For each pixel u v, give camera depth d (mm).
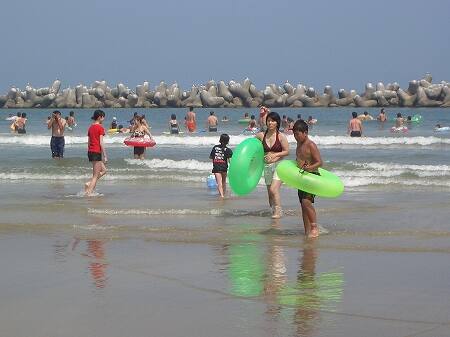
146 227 12984
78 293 8258
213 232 12461
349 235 12094
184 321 7156
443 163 26250
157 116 85250
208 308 7617
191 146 34812
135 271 9383
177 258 10188
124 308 7633
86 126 55094
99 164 18266
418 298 7969
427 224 13250
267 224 13359
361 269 9430
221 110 105875
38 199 17344
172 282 8766
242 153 14062
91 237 11969
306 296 8078
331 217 14172
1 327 7027
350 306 7664
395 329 6879
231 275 9125
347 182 20266
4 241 11625
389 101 113625
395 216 14273
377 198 17203
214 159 17797
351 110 103688
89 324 7098
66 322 7164
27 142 36875
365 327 6938
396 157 28531
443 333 6762
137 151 27516
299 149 12250
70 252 10672
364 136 40969
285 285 8594
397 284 8602
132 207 15797
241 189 14125
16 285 8633
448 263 9781
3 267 9633
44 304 7805
